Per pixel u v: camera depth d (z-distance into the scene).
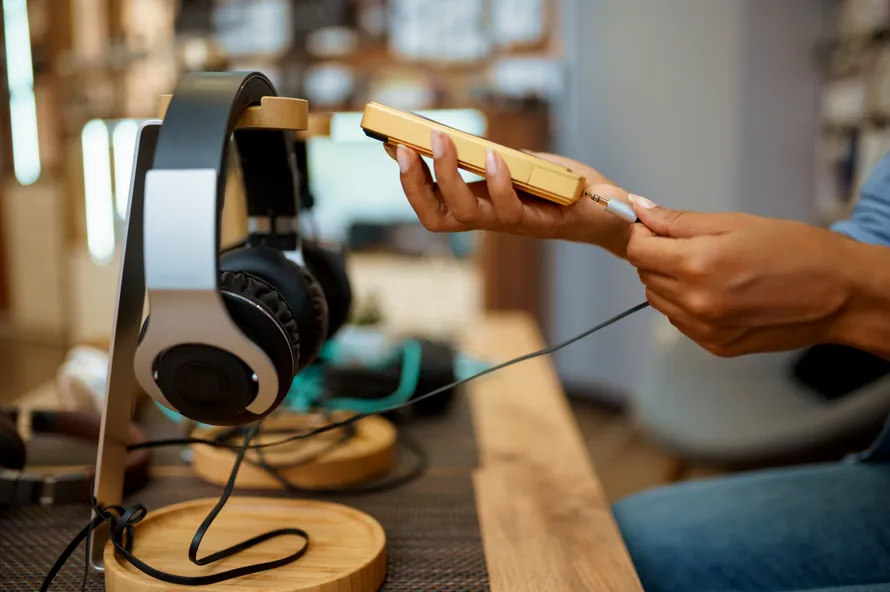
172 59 3.74
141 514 0.59
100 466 0.59
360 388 1.02
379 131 0.57
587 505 0.75
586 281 3.42
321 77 3.87
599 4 3.32
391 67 3.82
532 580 0.60
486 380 1.25
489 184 0.56
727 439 1.60
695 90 2.98
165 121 0.47
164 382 0.48
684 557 0.81
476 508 0.74
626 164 3.26
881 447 0.92
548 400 1.14
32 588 0.57
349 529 0.64
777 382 1.83
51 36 3.96
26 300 4.22
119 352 0.58
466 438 0.96
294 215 0.63
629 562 0.63
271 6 3.84
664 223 0.56
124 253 0.57
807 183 2.86
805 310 0.55
